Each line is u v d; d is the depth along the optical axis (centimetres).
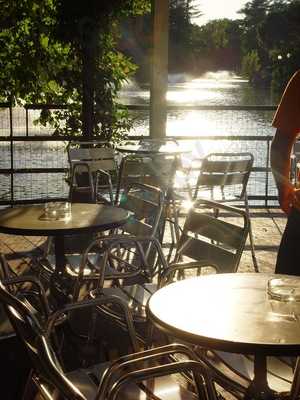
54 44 941
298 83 326
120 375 226
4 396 354
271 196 912
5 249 674
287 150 330
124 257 601
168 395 259
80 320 458
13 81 958
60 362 313
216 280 284
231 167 662
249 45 4422
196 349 305
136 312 363
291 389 245
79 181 816
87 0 891
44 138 911
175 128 1011
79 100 941
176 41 5047
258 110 946
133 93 2206
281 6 3541
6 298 253
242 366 278
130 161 656
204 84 5412
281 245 340
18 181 994
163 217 593
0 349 390
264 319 238
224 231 368
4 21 946
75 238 585
